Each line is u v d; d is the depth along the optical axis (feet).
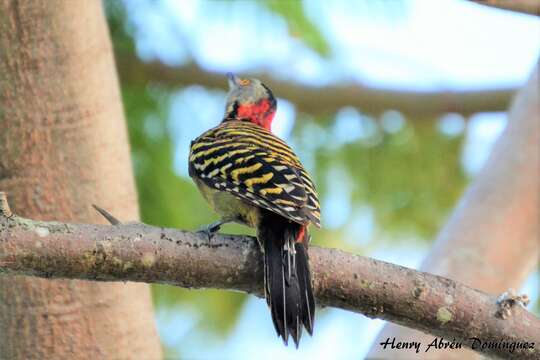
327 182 53.78
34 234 27.09
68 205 35.35
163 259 28.04
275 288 28.37
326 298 29.04
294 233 29.43
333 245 52.75
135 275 28.04
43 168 35.19
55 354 35.24
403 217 54.29
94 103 35.81
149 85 51.78
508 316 28.66
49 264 27.27
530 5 39.50
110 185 35.99
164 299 50.78
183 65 51.98
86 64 35.63
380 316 29.07
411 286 28.71
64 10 35.09
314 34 50.60
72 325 35.32
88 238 27.45
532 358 28.71
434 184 55.26
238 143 36.01
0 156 35.06
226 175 33.17
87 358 35.40
